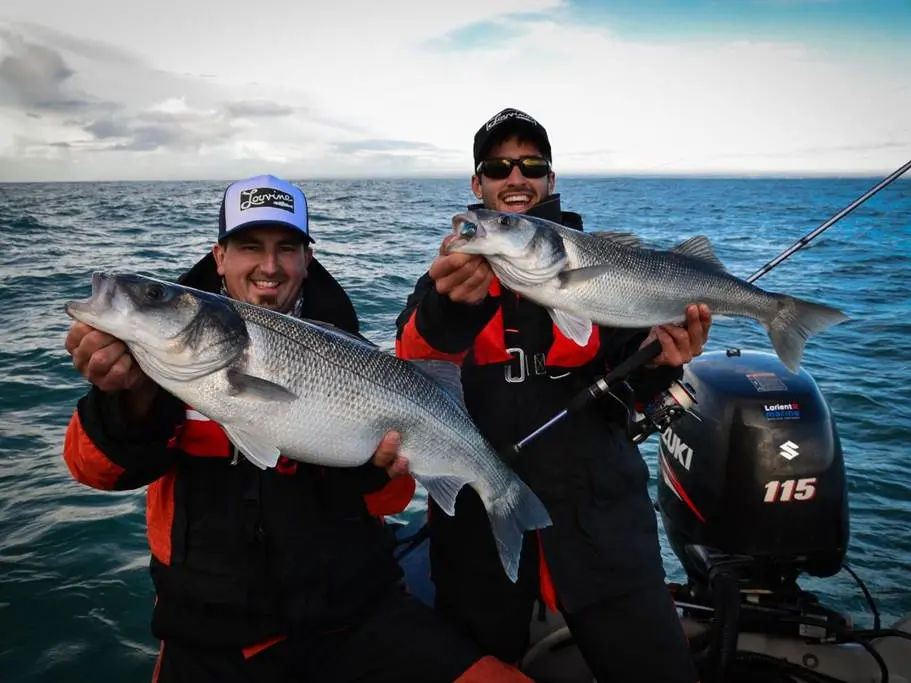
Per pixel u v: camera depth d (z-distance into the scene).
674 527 3.21
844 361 9.24
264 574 2.60
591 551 2.73
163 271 16.98
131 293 2.21
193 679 2.62
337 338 2.59
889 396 7.70
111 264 17.91
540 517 2.64
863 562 4.48
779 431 2.88
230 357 2.37
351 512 2.77
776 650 2.79
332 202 63.41
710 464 2.96
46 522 5.09
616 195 99.31
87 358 2.18
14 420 7.04
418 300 2.93
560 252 2.80
